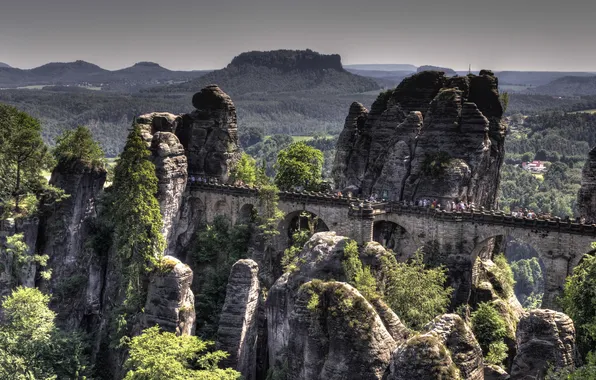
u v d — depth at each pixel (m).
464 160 96.56
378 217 91.38
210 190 109.56
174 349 66.19
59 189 101.62
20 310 81.81
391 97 112.19
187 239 109.44
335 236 80.00
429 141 99.25
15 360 76.69
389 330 57.56
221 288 94.88
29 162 103.06
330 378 54.34
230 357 76.19
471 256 86.94
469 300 88.12
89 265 101.94
